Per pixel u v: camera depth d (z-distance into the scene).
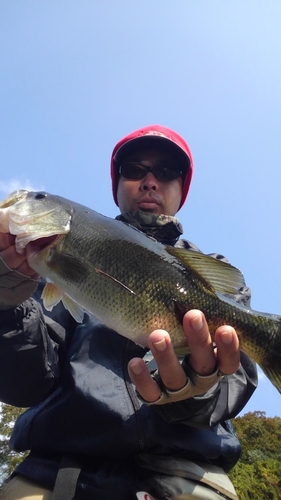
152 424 0.43
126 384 0.46
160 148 0.72
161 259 0.42
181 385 0.37
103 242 0.43
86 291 0.42
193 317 0.35
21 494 0.42
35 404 0.50
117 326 0.41
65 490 0.40
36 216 0.44
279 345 0.42
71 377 0.46
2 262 0.39
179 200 0.74
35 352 0.44
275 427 7.04
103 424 0.43
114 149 0.81
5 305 0.41
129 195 0.70
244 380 0.50
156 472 0.43
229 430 0.50
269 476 4.88
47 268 0.44
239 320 0.42
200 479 0.43
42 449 0.45
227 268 0.43
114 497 0.41
